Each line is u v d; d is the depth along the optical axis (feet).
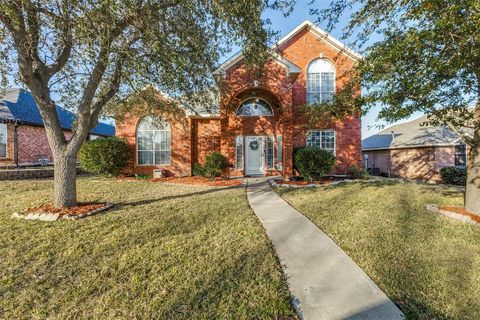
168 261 11.34
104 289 9.33
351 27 17.61
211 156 39.65
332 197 25.32
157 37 15.96
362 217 18.19
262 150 44.83
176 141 44.27
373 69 16.43
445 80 15.85
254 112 45.11
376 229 15.55
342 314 7.93
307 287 9.43
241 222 17.02
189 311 8.11
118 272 10.44
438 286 9.43
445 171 46.98
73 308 8.32
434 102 16.48
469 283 9.62
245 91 41.73
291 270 10.68
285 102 38.06
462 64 12.46
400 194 26.58
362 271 10.55
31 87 17.38
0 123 44.60
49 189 27.55
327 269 10.74
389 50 14.74
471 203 18.25
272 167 44.80
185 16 18.31
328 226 16.44
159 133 44.39
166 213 19.11
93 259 11.54
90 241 13.50
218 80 27.09
